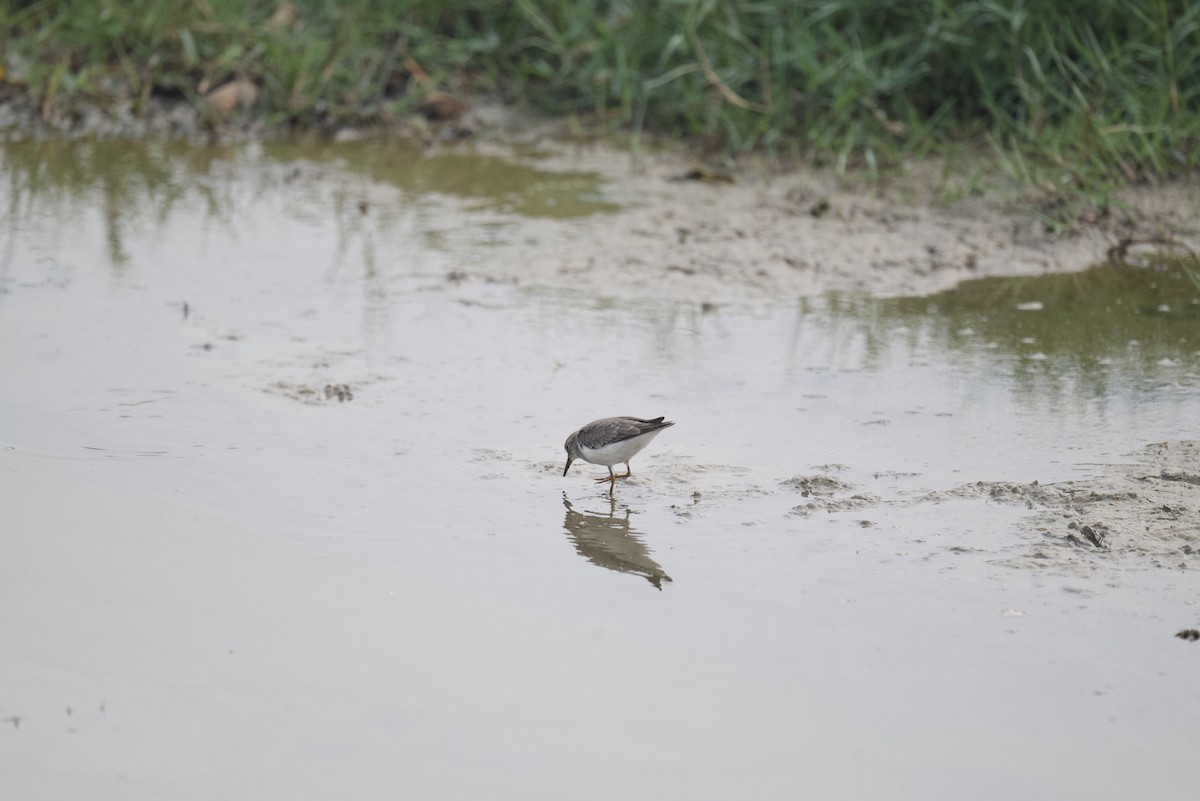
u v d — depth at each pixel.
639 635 9.66
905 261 18.67
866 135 23.39
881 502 11.67
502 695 8.91
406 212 20.91
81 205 20.77
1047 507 11.50
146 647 9.41
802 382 14.49
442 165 23.73
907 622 9.74
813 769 8.14
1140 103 21.58
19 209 20.41
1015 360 15.06
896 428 13.27
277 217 20.55
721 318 16.52
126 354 15.01
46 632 9.56
